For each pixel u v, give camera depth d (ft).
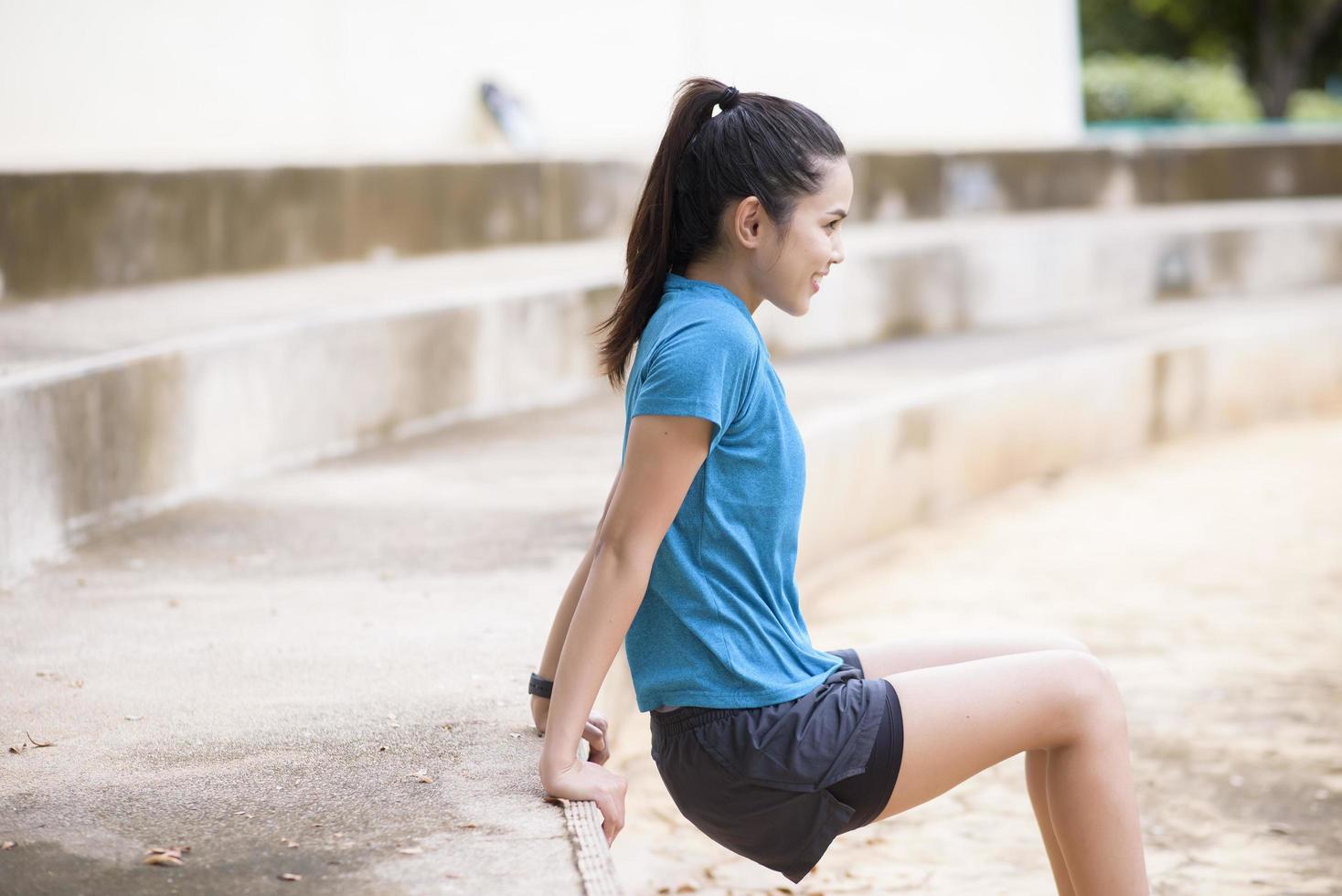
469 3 54.44
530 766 12.85
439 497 25.85
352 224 44.04
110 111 44.19
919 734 11.45
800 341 47.37
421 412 33.50
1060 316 56.90
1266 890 18.26
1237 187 69.51
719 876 18.83
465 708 14.55
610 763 22.27
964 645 12.93
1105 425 46.80
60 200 35.42
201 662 16.28
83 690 15.28
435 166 46.55
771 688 11.45
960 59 67.51
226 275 40.27
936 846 20.01
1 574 20.13
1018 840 20.13
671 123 11.95
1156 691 26.02
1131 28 142.61
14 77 41.88
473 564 20.93
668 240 11.87
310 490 26.55
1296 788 21.49
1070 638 13.02
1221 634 29.53
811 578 33.65
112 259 36.94
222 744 13.55
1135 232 59.11
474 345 35.19
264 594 19.34
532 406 36.91
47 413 21.66
